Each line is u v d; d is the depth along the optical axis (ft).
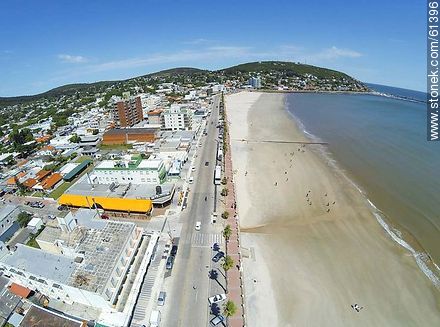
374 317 184.14
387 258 234.38
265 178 379.96
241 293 198.80
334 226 276.62
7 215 285.43
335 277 215.51
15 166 469.98
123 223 213.66
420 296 199.72
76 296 177.68
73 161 461.37
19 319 176.04
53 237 200.34
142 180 338.54
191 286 203.92
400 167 407.23
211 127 637.30
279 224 280.51
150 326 171.32
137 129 563.07
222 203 313.12
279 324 178.70
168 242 247.70
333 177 379.55
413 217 288.10
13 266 184.14
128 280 191.52
